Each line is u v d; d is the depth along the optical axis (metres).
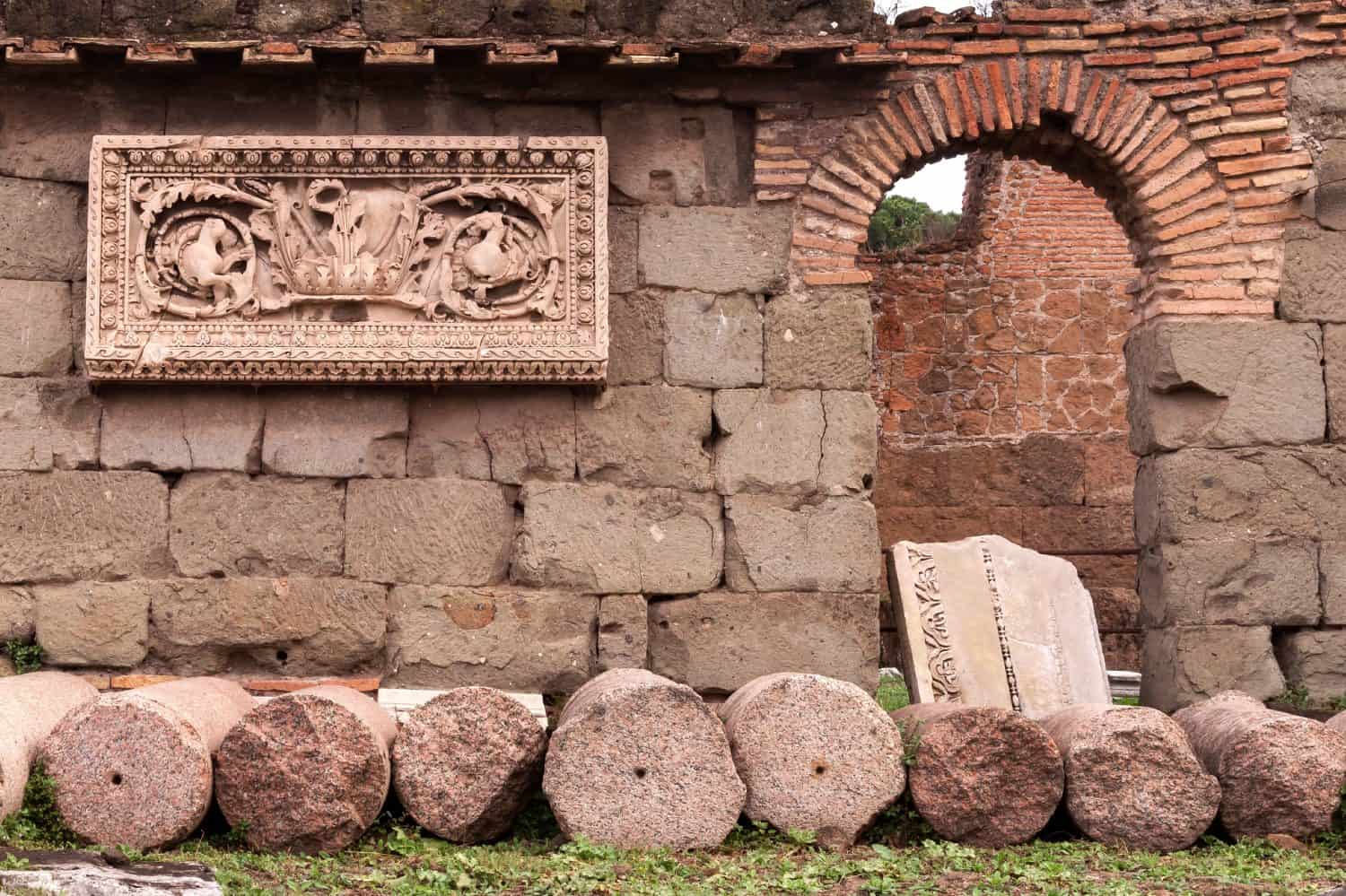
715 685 8.58
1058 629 10.04
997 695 9.80
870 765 6.77
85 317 8.48
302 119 8.80
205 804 6.41
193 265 8.48
